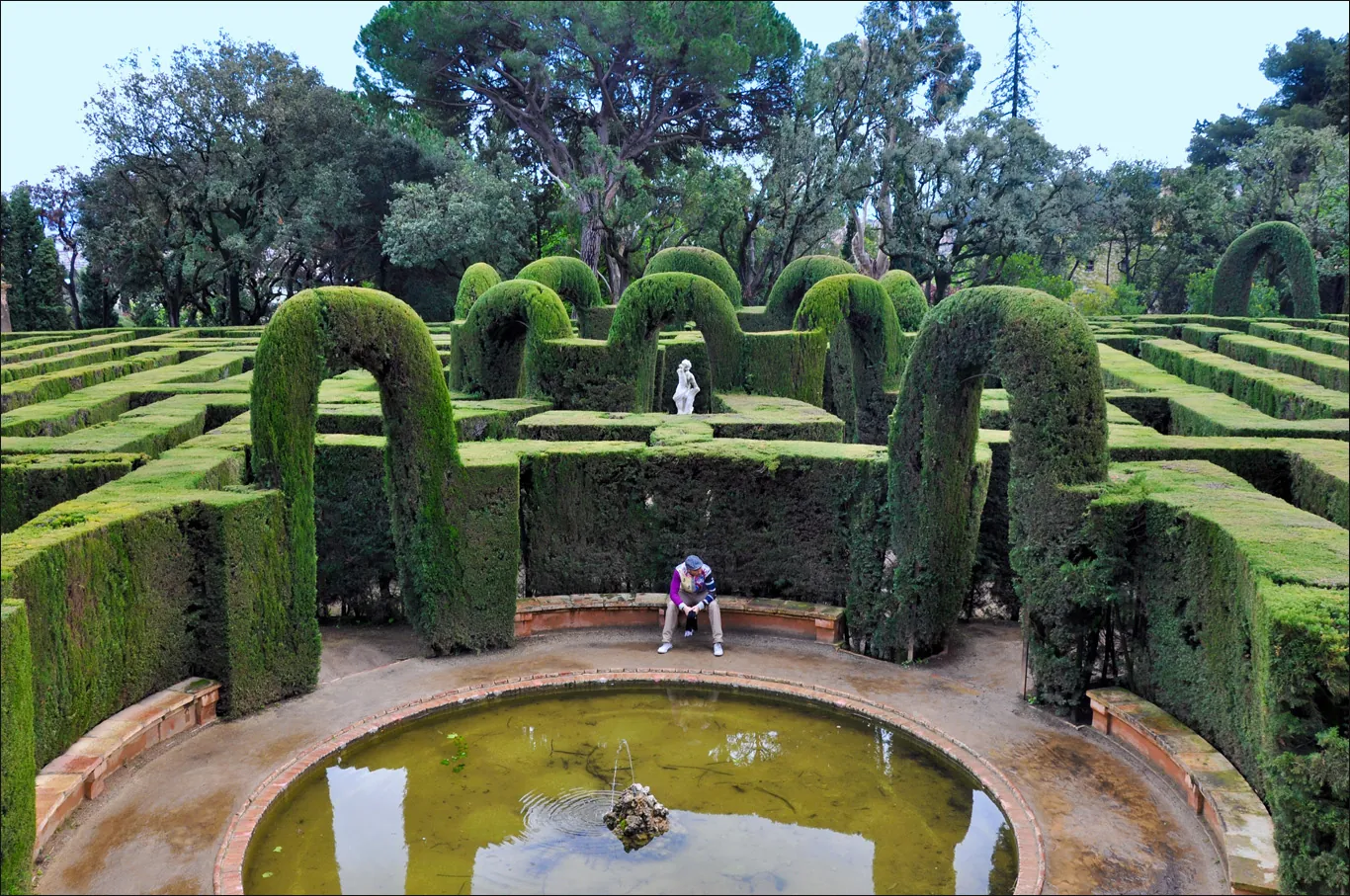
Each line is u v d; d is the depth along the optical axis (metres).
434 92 53.88
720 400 20.30
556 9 46.62
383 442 13.10
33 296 55.69
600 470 13.17
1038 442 9.97
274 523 10.17
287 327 10.34
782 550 13.04
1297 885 6.23
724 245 51.66
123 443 13.91
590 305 30.06
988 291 10.56
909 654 11.64
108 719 8.73
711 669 11.23
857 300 21.59
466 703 10.21
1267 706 6.56
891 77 51.53
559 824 7.59
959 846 7.39
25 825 6.34
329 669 11.48
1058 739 9.38
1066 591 9.78
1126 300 53.72
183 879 6.75
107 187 50.78
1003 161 50.75
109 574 8.71
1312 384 19.81
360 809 7.89
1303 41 64.81
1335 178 46.66
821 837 7.46
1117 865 7.04
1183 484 10.38
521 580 13.90
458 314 29.42
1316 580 6.91
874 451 12.80
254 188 52.28
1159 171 61.19
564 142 55.12
